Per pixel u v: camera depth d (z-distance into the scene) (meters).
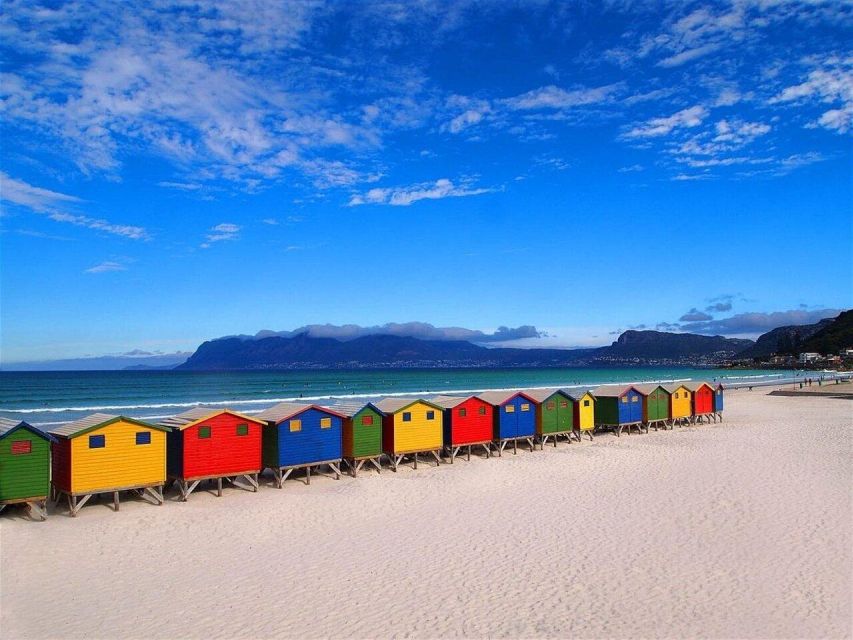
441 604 14.30
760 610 13.98
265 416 26.39
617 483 26.31
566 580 15.76
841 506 22.45
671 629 13.05
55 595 14.66
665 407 44.53
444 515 21.59
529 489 25.28
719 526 20.25
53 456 21.89
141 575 15.95
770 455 32.69
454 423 31.08
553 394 36.12
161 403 74.94
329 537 19.17
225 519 20.72
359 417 27.52
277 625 13.18
